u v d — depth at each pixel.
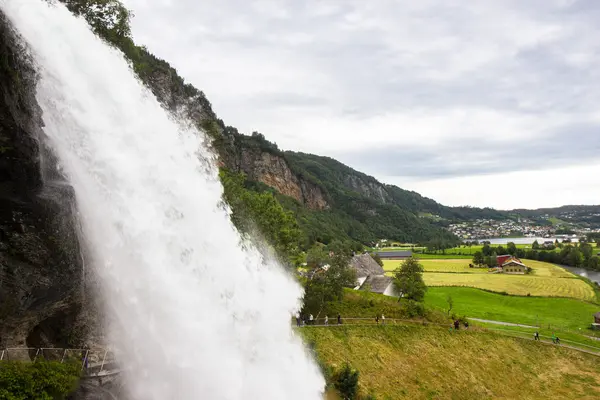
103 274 21.70
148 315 22.86
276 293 39.12
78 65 22.53
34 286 18.03
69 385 18.72
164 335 23.11
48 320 20.33
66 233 19.23
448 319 65.19
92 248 21.25
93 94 23.05
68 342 21.06
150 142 26.41
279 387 31.17
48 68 20.14
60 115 20.55
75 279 19.78
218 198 32.38
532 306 92.88
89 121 22.09
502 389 51.09
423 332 58.19
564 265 175.50
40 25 20.31
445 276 132.62
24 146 17.36
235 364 26.08
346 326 53.06
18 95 17.67
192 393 23.41
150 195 24.73
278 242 57.84
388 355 50.16
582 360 60.00
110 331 22.08
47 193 18.50
